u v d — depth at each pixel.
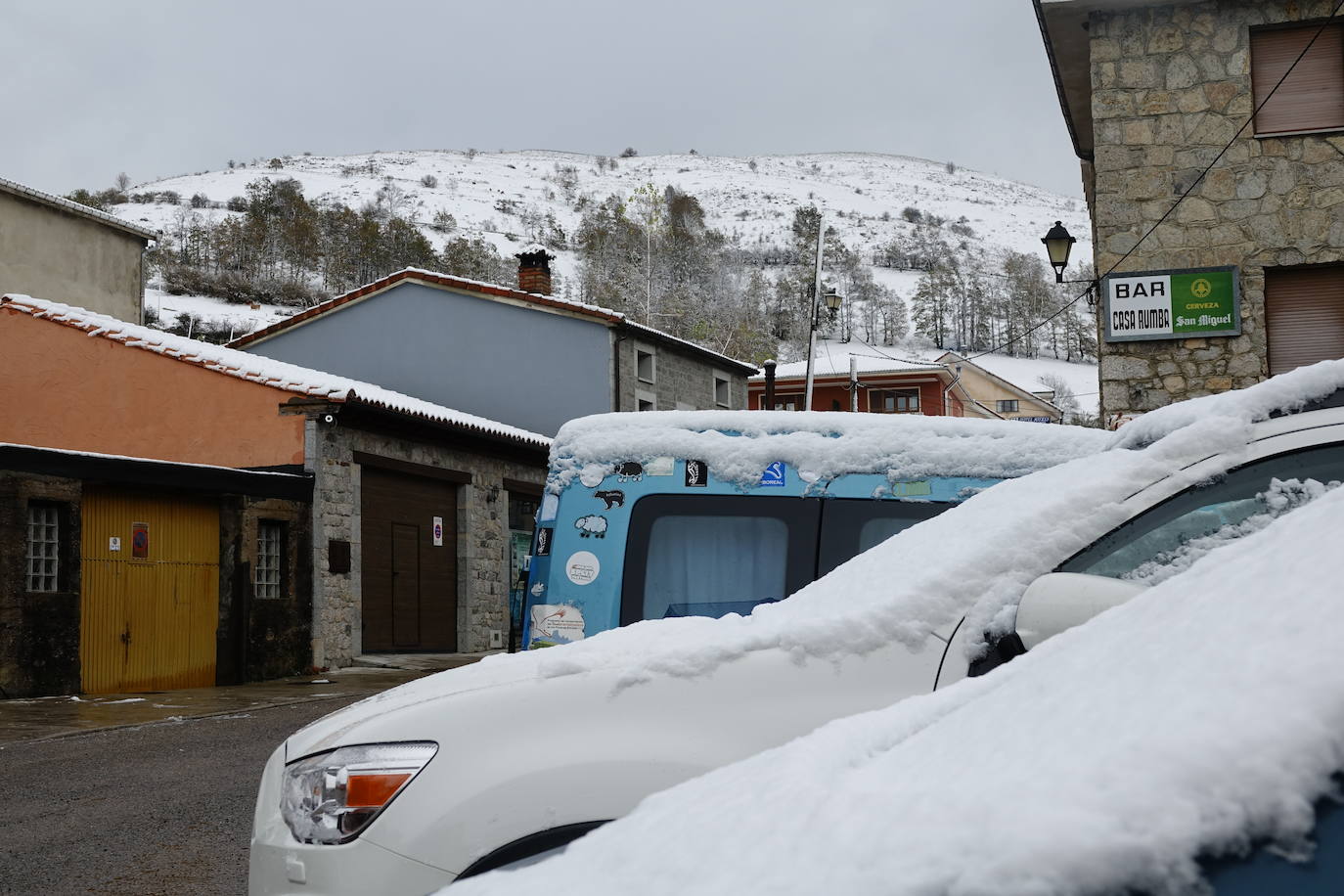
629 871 1.17
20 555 14.88
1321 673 0.90
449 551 23.97
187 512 17.47
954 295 159.75
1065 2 15.70
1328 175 15.32
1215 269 15.40
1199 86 15.68
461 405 32.50
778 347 93.38
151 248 128.62
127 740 11.07
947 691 1.61
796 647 2.87
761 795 1.22
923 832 0.95
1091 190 20.41
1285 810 0.85
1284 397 2.97
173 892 5.70
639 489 6.09
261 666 18.16
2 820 7.47
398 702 3.07
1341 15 15.32
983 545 2.91
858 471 6.02
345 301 33.47
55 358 21.92
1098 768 0.92
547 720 2.86
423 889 2.73
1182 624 1.09
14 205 25.98
